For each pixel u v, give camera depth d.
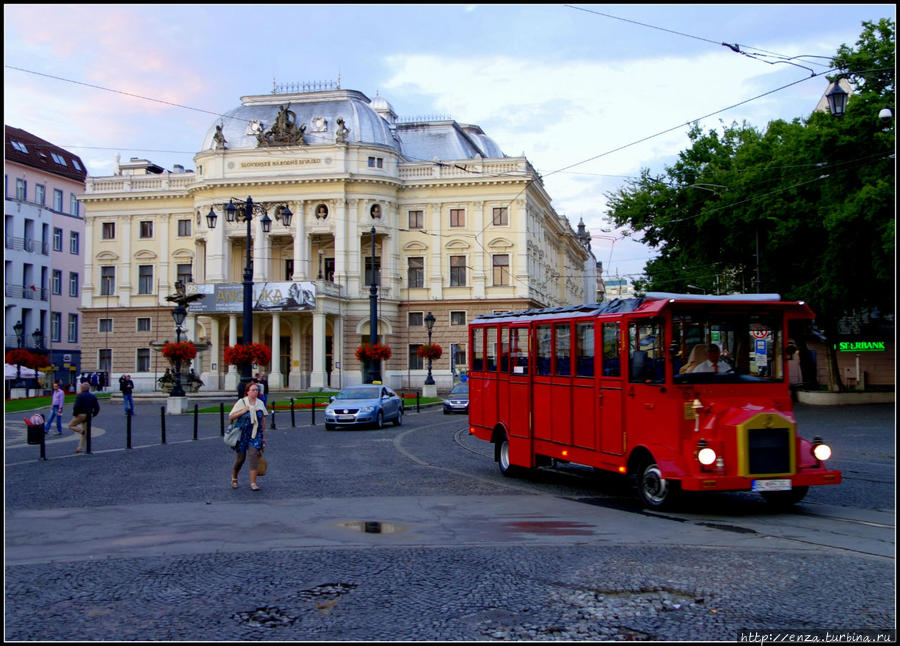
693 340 11.82
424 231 65.44
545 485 15.15
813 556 8.75
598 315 13.44
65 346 76.38
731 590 7.43
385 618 6.71
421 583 7.77
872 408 35.59
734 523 10.87
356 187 63.50
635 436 12.34
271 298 60.06
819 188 35.25
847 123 31.91
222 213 64.06
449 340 64.94
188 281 68.00
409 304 65.38
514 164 64.56
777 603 7.02
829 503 12.53
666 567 8.30
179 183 68.62
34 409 41.97
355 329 63.59
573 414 14.15
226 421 34.19
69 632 6.38
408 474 16.53
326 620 6.66
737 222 39.66
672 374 11.60
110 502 12.91
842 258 33.97
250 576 8.06
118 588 7.64
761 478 11.11
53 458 20.20
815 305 36.31
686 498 13.19
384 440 24.94
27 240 70.31
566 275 90.94
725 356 11.96
